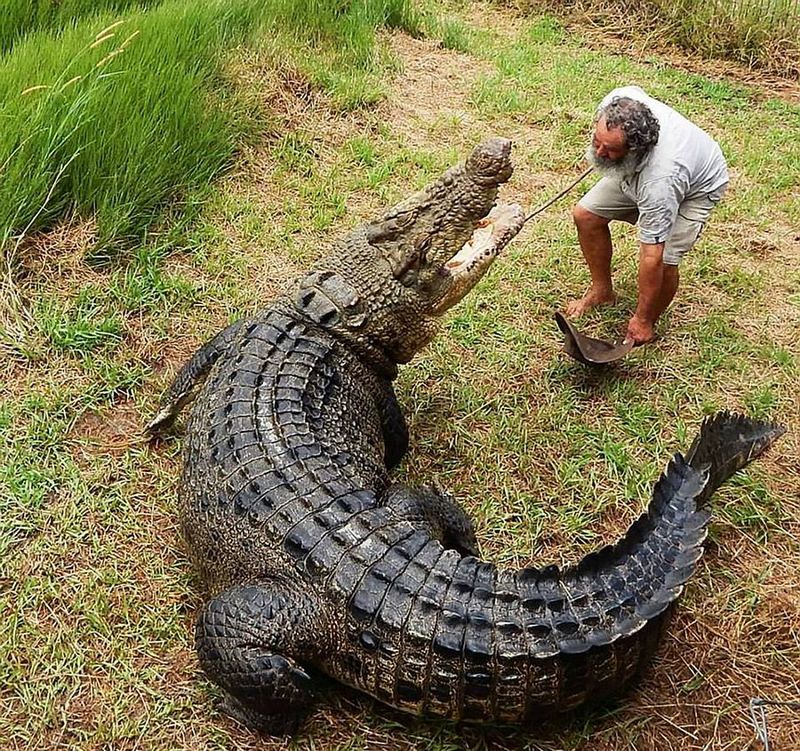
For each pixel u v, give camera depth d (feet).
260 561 10.31
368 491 10.84
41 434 13.60
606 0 29.96
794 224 19.29
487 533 12.46
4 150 16.53
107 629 11.05
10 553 11.92
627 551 9.82
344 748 9.92
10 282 15.66
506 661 9.11
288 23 24.11
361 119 22.15
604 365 15.17
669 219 14.08
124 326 15.71
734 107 24.71
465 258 13.02
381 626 9.46
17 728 10.05
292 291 13.19
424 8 29.32
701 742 9.96
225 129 19.80
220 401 11.81
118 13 23.32
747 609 11.37
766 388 14.80
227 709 10.17
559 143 21.97
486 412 14.49
